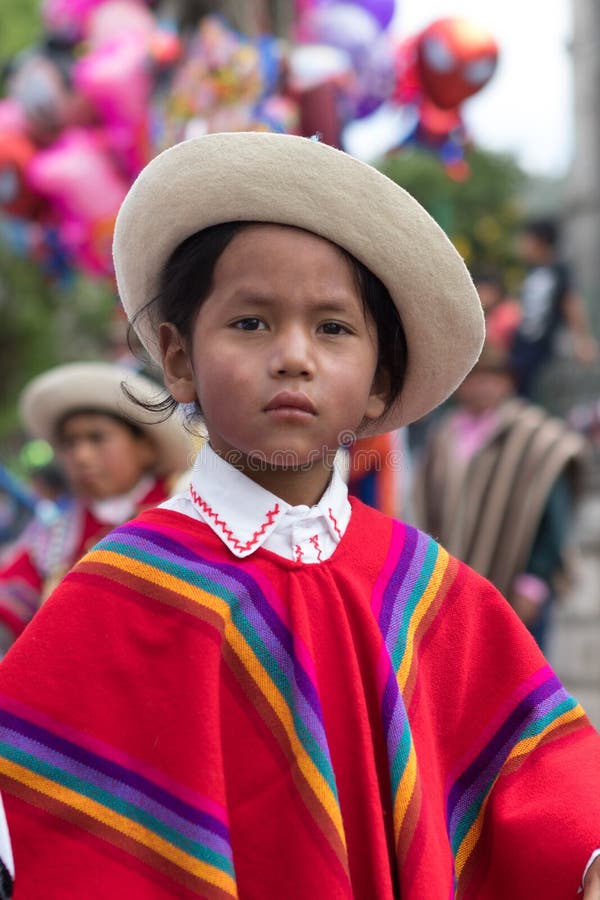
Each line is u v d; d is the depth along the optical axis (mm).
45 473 6496
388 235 1832
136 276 1991
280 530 1873
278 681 1785
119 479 3773
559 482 5039
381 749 1817
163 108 5473
